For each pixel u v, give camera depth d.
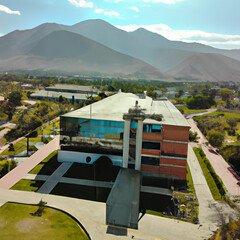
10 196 49.34
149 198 52.09
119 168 62.66
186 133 57.75
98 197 51.19
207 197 54.25
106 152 63.78
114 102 91.62
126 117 58.72
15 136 98.31
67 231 40.41
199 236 41.69
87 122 63.59
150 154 59.03
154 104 92.25
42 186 53.91
